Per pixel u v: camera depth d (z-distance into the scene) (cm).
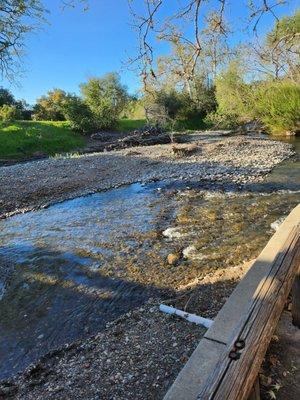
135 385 396
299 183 1346
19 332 572
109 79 4469
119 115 4838
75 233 993
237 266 661
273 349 322
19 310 635
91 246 884
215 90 3666
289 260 292
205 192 1325
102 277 717
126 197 1350
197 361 230
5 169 2048
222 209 1088
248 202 1145
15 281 739
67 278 730
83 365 458
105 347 489
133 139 3094
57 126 3606
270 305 237
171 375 399
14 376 474
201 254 770
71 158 2345
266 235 840
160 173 1720
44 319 599
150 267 736
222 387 174
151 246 848
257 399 221
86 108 3838
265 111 3059
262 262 313
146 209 1166
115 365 439
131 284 675
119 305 611
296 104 2819
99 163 2080
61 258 828
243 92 3244
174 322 507
